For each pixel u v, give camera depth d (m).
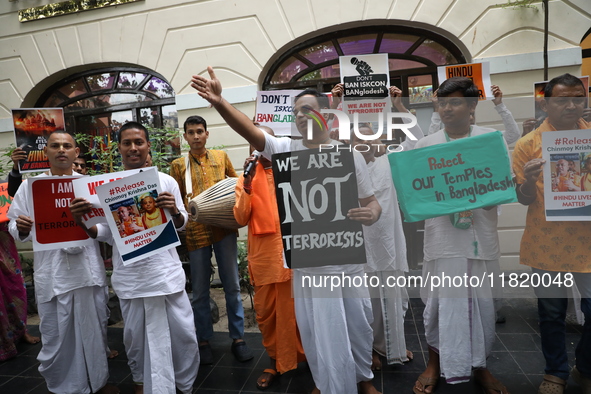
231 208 2.87
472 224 2.04
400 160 1.92
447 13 4.55
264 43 4.96
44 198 2.35
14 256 3.49
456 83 1.96
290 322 2.55
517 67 4.39
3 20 5.68
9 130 5.75
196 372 2.55
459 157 1.90
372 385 2.42
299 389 2.58
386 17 4.65
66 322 2.50
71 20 5.48
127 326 2.39
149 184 2.27
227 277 3.07
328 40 5.06
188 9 5.11
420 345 2.97
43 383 2.88
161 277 2.34
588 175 1.95
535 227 2.10
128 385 2.78
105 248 4.51
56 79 5.81
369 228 2.01
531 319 3.29
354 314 2.10
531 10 4.34
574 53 4.29
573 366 2.63
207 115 5.12
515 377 2.55
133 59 5.32
